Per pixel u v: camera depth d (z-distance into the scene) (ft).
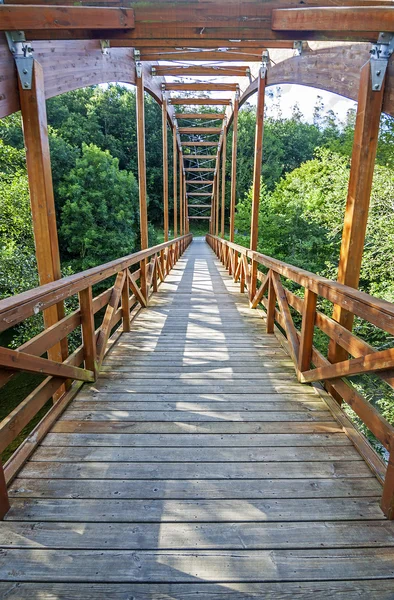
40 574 3.37
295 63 10.69
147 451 5.25
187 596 3.19
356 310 4.77
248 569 3.45
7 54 5.69
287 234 44.88
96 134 69.51
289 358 9.14
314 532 3.88
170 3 5.45
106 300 8.80
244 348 9.86
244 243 49.67
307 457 5.17
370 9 5.40
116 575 3.37
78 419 6.09
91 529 3.87
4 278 19.35
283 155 78.79
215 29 5.62
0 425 4.21
